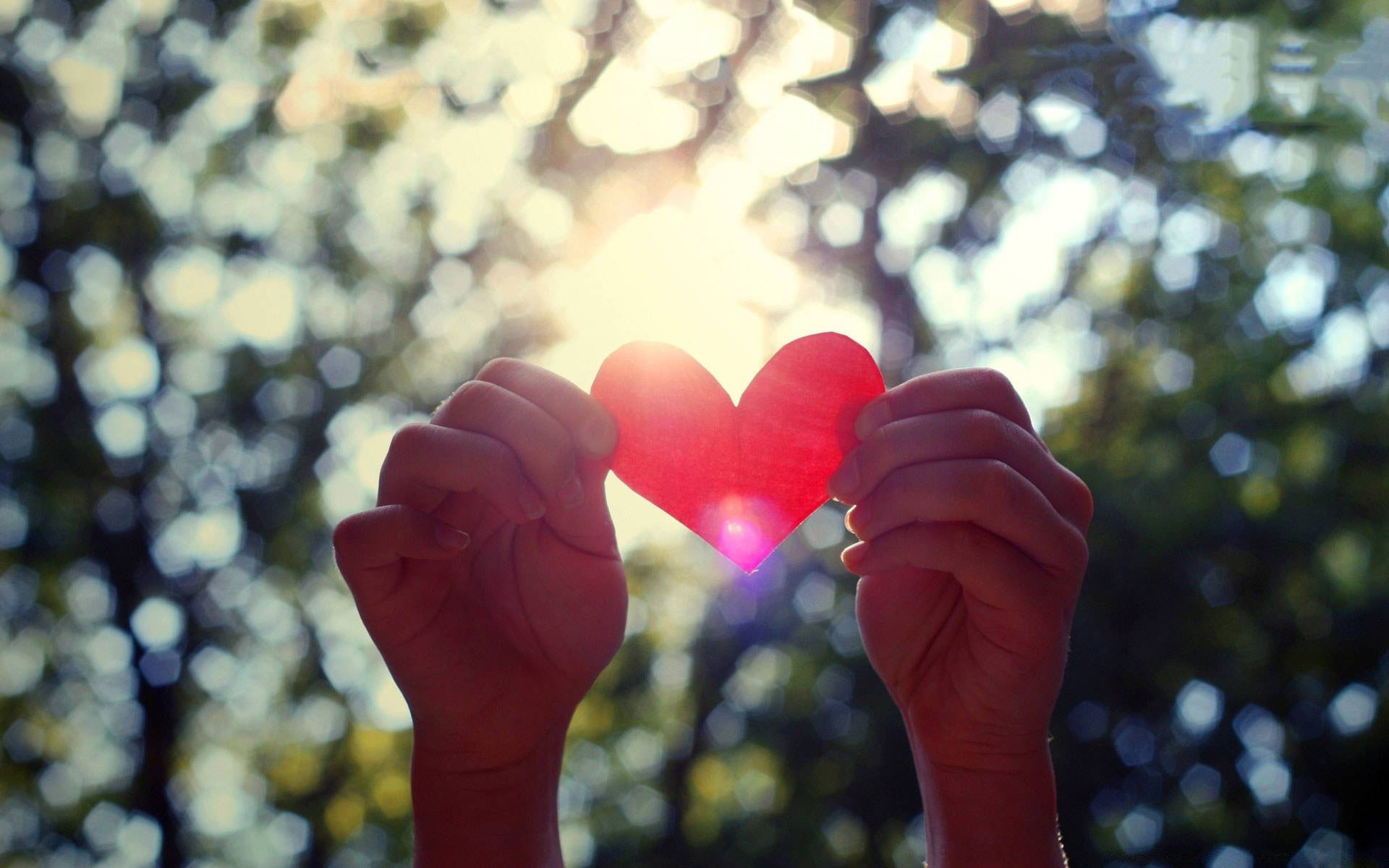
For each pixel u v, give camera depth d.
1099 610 8.56
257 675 10.53
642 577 9.53
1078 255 8.41
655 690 9.95
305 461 10.09
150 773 10.09
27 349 10.19
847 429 1.69
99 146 9.95
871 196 8.07
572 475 1.52
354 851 10.62
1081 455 8.41
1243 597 8.62
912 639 1.68
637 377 1.72
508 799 1.65
